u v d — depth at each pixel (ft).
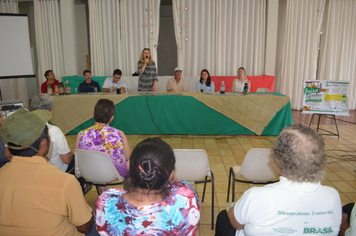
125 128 14.24
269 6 19.69
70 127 13.58
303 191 3.12
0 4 20.90
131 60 21.15
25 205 3.06
